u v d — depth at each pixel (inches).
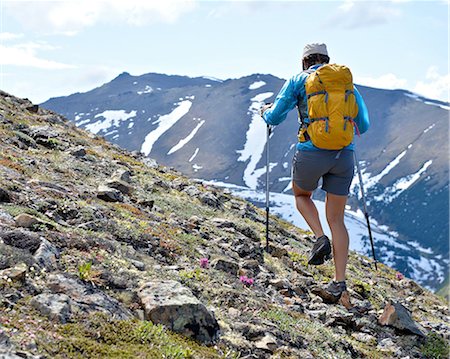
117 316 116.0
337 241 152.4
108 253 155.5
